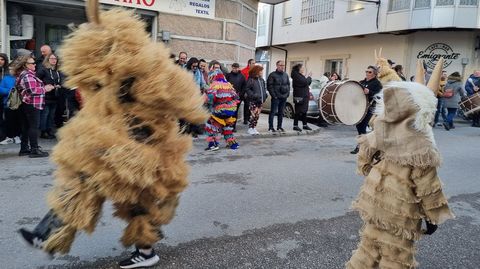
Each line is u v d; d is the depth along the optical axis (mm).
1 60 7184
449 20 17172
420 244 4020
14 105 6660
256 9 12867
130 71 2688
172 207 3168
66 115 8500
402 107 2516
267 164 7141
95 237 3818
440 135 11992
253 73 9852
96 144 2646
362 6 20031
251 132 10062
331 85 8078
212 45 10852
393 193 2559
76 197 2721
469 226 4559
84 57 2703
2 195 4883
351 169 7078
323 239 4031
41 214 4328
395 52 19844
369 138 2758
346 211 4883
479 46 18109
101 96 2758
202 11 10500
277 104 10641
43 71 7945
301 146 9164
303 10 23984
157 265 3332
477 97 11773
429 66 18891
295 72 10906
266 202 5062
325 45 23812
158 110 2850
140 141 2824
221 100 7973
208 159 7309
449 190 5988
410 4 17875
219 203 4926
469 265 3629
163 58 2814
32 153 6852
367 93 8219
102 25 2756
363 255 2742
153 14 9875
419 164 2465
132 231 3041
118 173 2678
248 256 3596
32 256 3406
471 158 8516
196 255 3557
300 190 5656
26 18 9477
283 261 3537
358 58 21766
